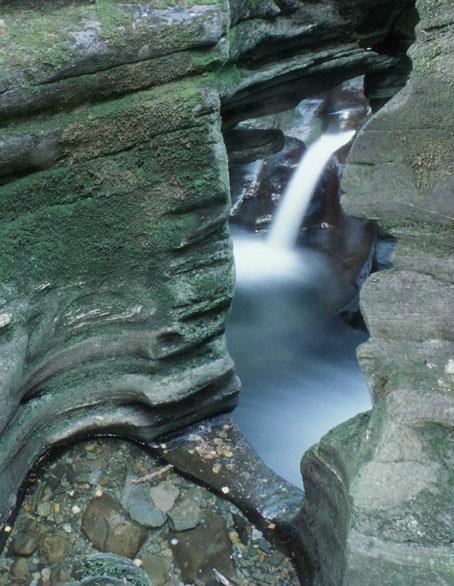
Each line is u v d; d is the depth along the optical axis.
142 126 3.08
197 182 3.29
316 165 8.11
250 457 3.62
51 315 3.25
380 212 2.17
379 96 6.35
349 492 2.28
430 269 2.16
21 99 2.76
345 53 5.30
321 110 8.46
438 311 2.18
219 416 3.91
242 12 4.38
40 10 2.74
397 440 2.24
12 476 3.24
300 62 5.04
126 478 3.48
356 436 2.46
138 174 3.17
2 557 3.08
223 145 3.32
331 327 6.77
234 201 8.05
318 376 6.00
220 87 4.35
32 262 3.10
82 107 2.95
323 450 2.58
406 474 2.23
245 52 4.57
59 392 3.46
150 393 3.52
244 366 6.05
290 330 6.69
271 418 5.29
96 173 3.09
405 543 2.17
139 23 2.88
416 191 2.07
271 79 4.95
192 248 3.45
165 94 3.07
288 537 3.14
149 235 3.32
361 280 6.96
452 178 1.99
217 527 3.25
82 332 3.42
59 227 3.12
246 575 3.07
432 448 2.23
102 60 2.86
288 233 7.99
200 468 3.54
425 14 1.91
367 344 2.35
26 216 3.02
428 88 1.93
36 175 2.97
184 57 3.05
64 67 2.78
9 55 2.66
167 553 3.15
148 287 3.44
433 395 2.21
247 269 7.60
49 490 3.37
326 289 7.28
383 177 2.11
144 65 2.97
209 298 3.53
